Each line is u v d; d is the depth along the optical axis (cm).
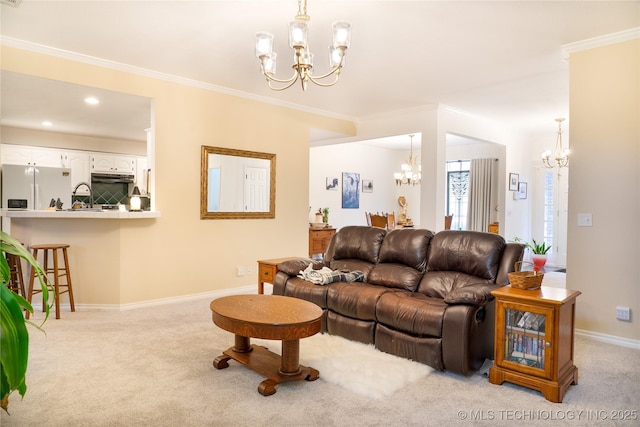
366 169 1004
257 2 288
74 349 314
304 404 233
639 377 273
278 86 489
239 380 263
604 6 288
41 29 333
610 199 342
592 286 352
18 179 611
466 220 919
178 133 462
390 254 377
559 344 240
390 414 223
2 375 140
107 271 428
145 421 213
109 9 299
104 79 407
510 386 258
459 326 267
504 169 740
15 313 132
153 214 436
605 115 344
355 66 413
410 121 598
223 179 503
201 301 468
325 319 355
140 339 338
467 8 292
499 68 418
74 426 207
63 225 427
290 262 402
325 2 284
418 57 388
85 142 700
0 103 468
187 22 319
